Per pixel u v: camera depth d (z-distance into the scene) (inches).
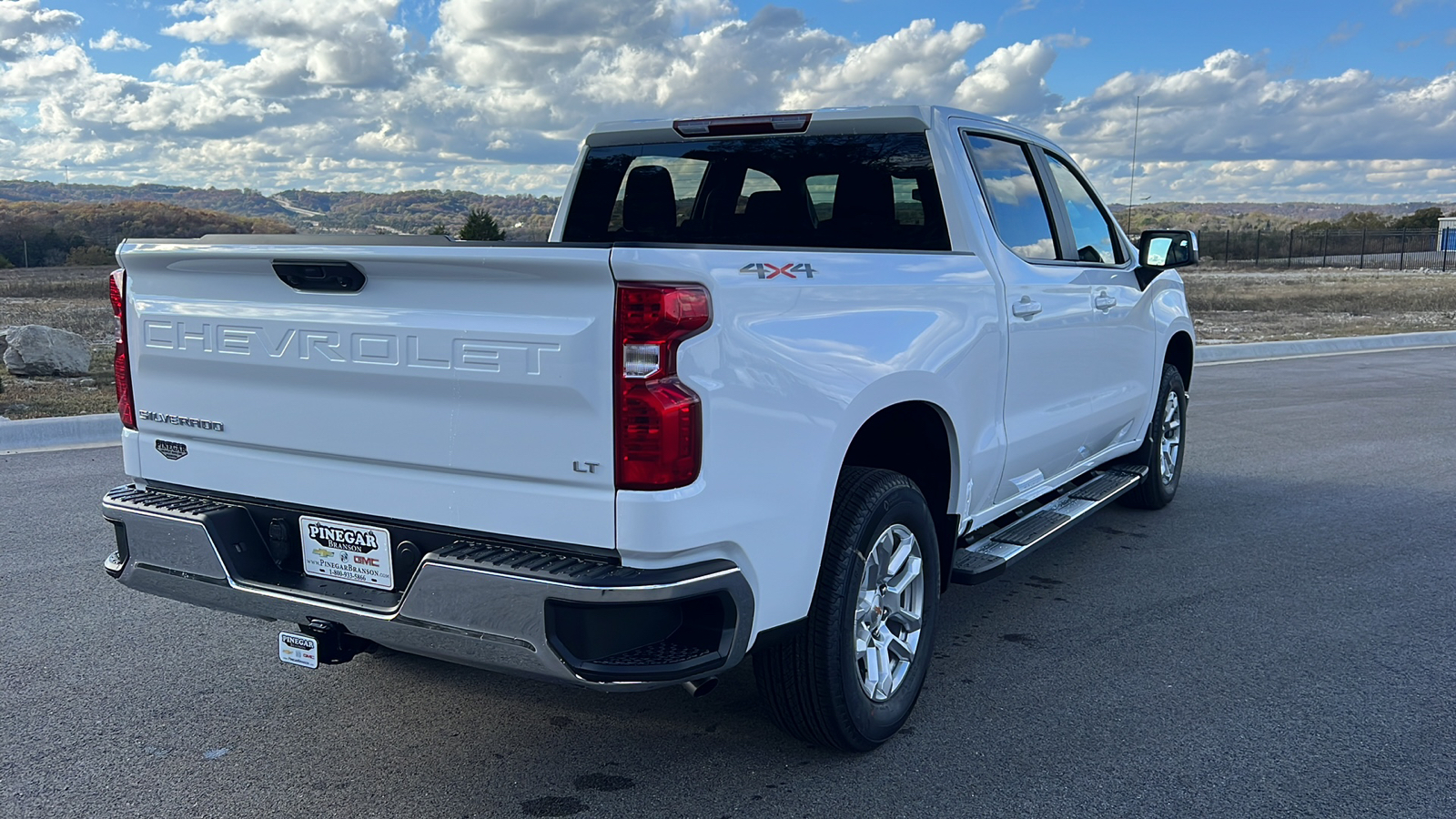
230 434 120.9
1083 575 206.1
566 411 98.5
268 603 116.6
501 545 105.3
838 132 169.9
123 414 130.9
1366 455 325.7
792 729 127.0
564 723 139.3
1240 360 598.5
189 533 120.6
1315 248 2450.8
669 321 95.9
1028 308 163.6
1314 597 192.7
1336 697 147.9
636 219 195.6
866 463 151.7
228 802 118.1
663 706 144.6
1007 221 170.9
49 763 126.6
